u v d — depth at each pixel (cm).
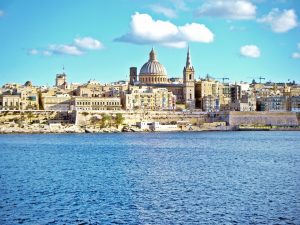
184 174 16488
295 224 9894
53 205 11444
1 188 13575
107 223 9994
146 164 19612
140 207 11281
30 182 14662
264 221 10112
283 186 13900
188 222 10075
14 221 10088
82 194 12725
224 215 10588
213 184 14300
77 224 9906
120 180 15112
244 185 14112
